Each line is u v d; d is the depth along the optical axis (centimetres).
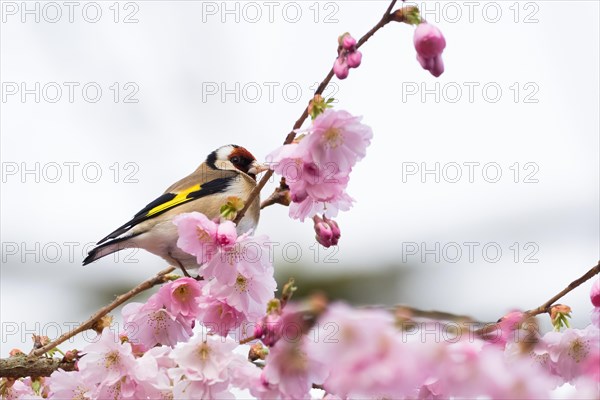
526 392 466
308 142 587
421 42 581
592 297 615
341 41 597
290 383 545
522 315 541
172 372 623
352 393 485
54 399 645
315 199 614
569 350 577
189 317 662
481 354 462
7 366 709
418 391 512
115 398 638
